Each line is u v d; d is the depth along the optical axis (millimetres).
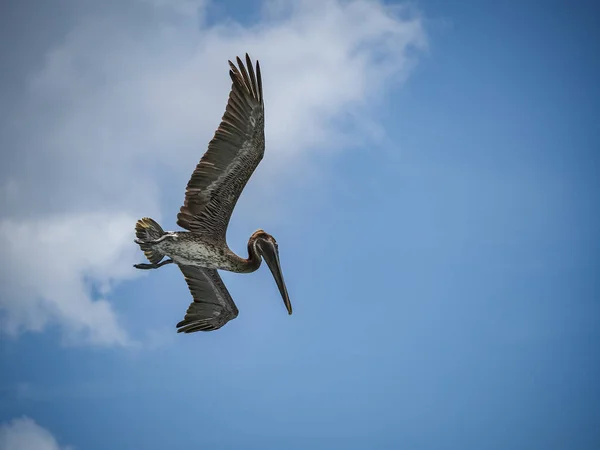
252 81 14367
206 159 14750
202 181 14961
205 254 15492
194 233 15375
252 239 16281
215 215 15336
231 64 14297
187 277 16969
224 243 15625
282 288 16031
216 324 17438
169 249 15367
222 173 14898
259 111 14445
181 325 17328
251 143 14633
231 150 14680
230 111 14445
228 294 17141
